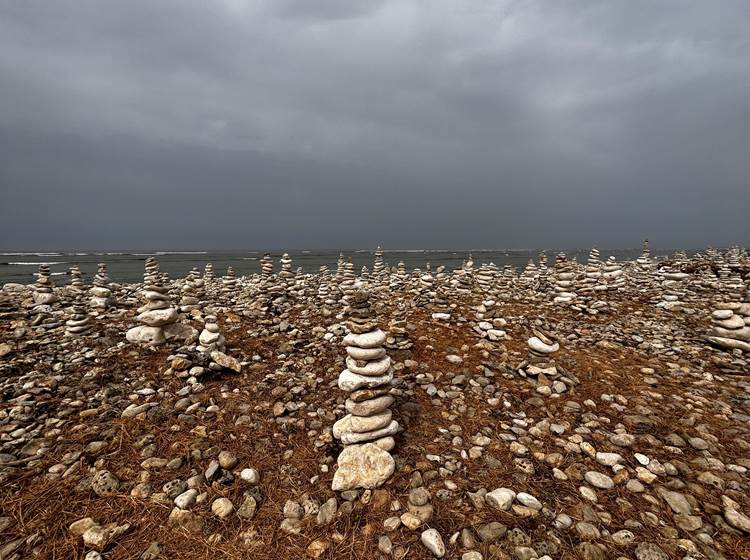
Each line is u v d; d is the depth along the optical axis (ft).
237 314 12.84
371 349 5.57
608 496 4.73
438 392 7.15
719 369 8.47
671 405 6.72
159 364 8.11
